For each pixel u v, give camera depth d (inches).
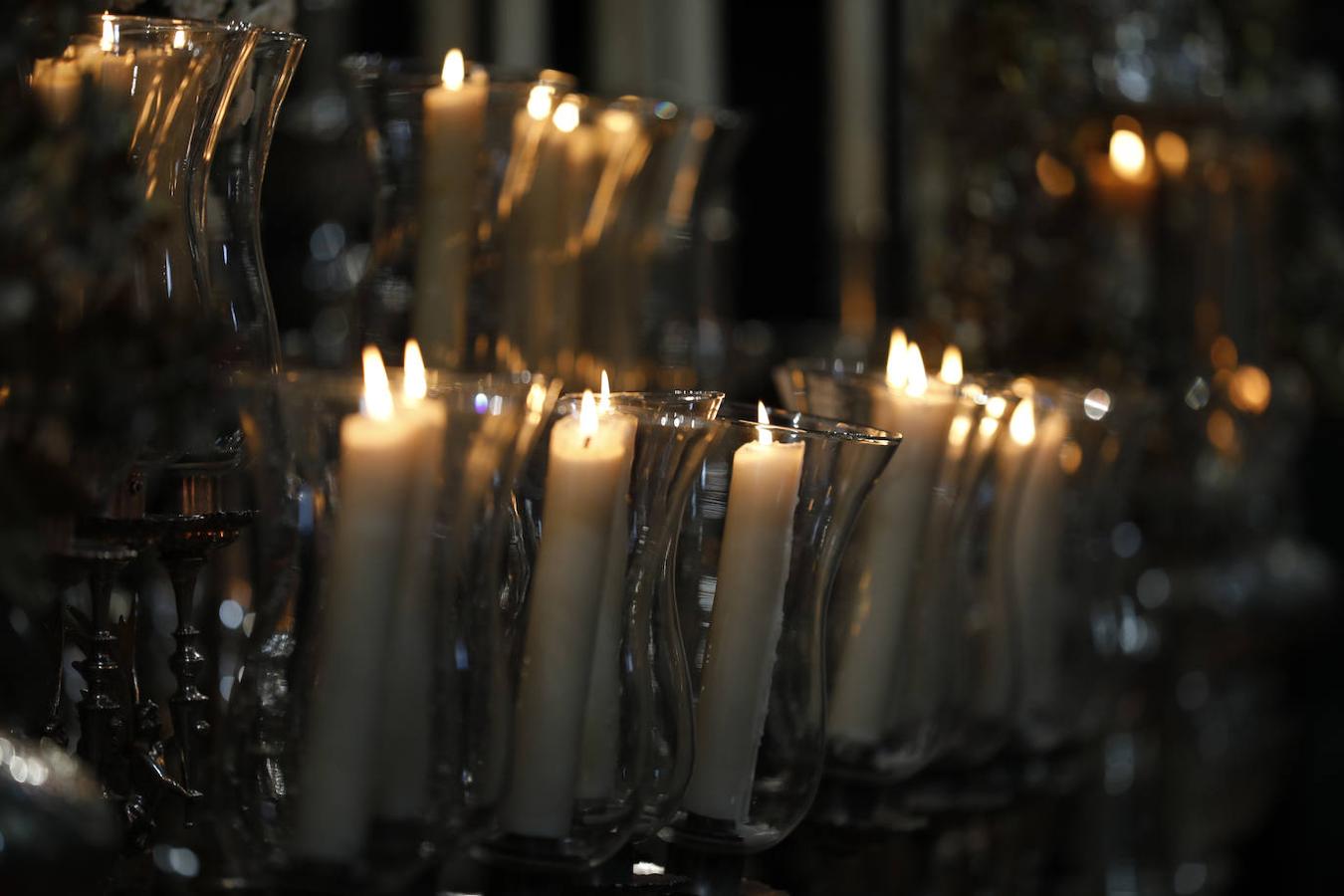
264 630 83.4
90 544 87.5
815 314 238.7
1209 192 191.8
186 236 88.5
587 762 86.6
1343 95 255.0
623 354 119.0
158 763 91.1
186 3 95.7
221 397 88.5
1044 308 172.2
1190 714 195.9
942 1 183.3
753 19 235.1
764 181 239.3
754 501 90.4
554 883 86.6
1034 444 107.5
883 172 230.4
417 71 99.7
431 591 82.9
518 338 106.1
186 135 88.3
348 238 136.9
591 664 86.3
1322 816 269.1
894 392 98.0
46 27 85.4
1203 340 192.4
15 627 90.4
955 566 100.7
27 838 82.6
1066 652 113.6
